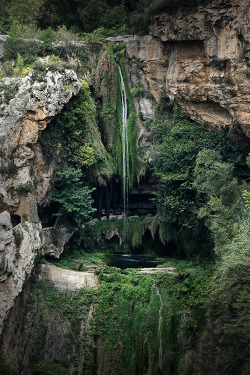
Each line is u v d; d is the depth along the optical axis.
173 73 53.25
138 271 47.62
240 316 37.62
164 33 53.84
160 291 45.31
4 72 51.84
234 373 37.53
